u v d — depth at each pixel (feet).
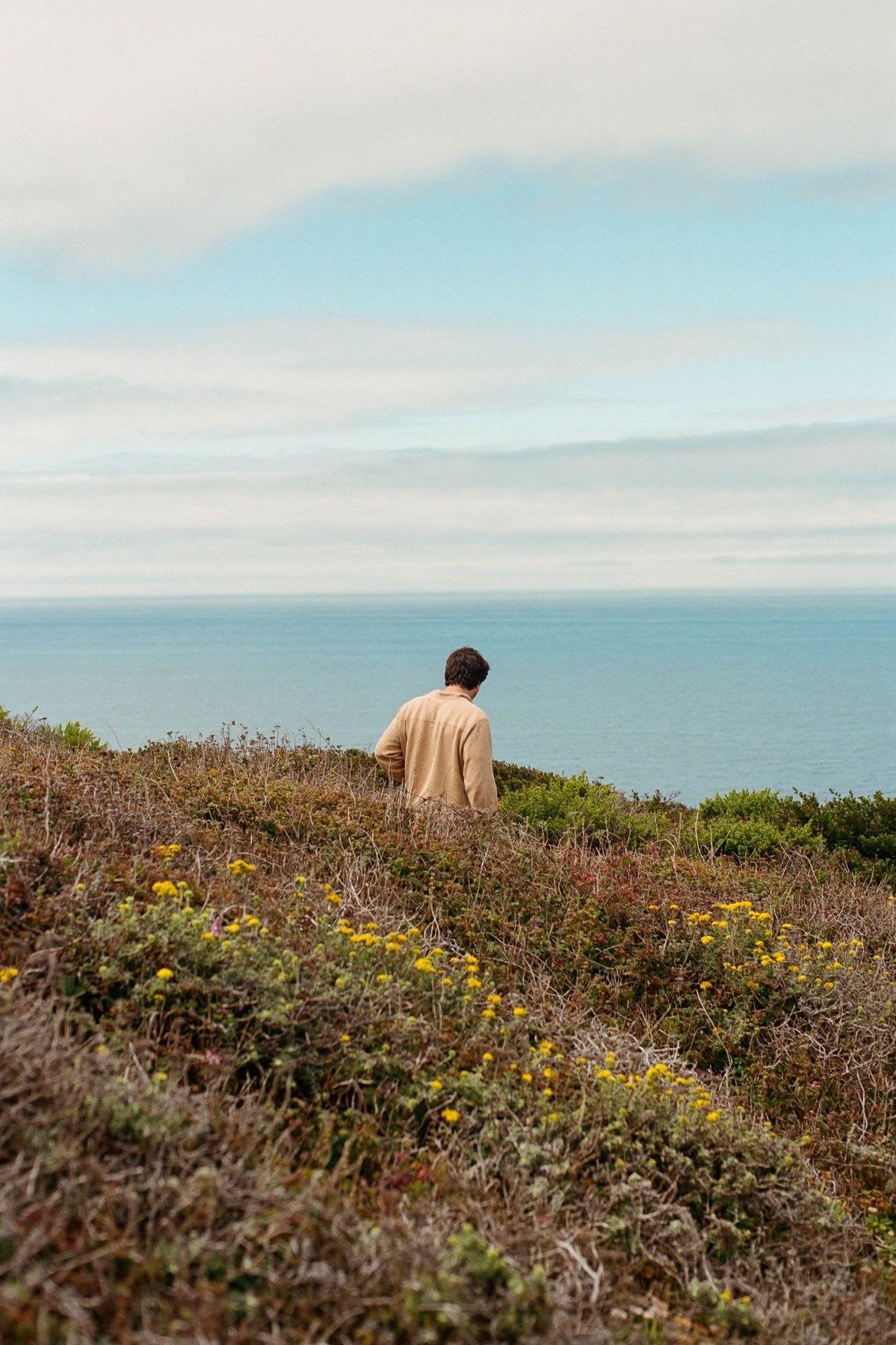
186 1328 6.63
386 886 18.44
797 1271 10.71
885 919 23.50
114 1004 11.17
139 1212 7.80
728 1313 9.46
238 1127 9.58
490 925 18.30
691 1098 12.92
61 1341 6.26
